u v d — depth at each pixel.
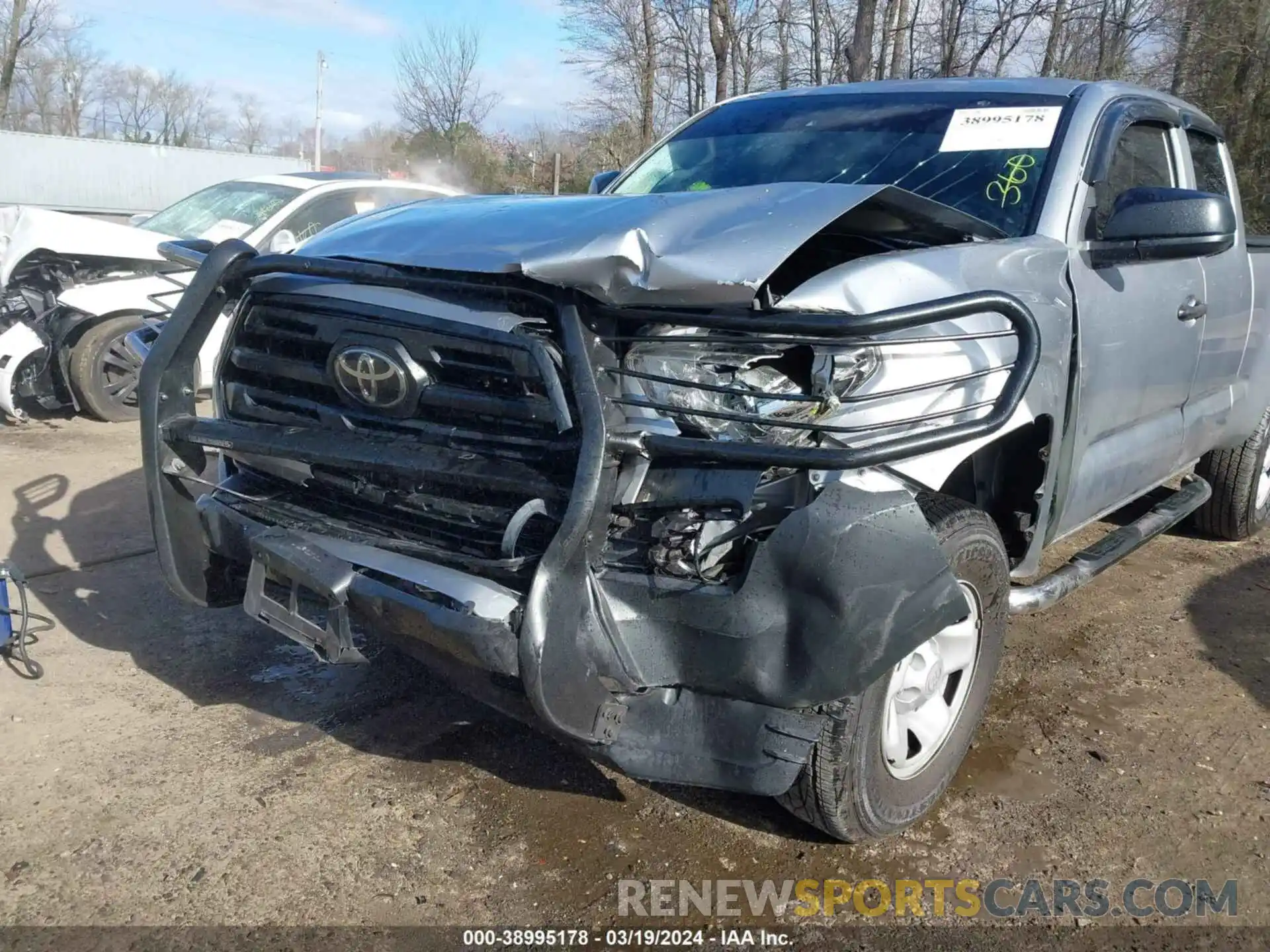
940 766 2.86
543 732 2.50
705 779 2.41
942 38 19.36
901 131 3.82
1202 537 5.47
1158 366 3.74
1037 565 3.26
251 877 2.62
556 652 2.26
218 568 3.16
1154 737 3.38
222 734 3.29
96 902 2.52
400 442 2.58
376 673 3.74
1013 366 2.44
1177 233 3.19
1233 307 4.36
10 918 2.45
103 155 26.22
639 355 2.40
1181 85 18.38
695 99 22.59
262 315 2.90
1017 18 18.55
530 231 2.52
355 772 3.10
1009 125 3.64
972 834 2.86
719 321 2.29
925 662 2.76
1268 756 3.29
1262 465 5.18
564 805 2.95
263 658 3.85
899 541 2.29
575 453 2.34
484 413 2.46
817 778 2.48
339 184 8.61
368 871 2.65
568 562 2.26
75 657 3.80
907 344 2.48
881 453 2.20
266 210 8.26
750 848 2.78
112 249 7.66
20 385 7.32
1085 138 3.51
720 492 2.28
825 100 4.22
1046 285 3.01
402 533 2.62
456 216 2.84
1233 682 3.79
